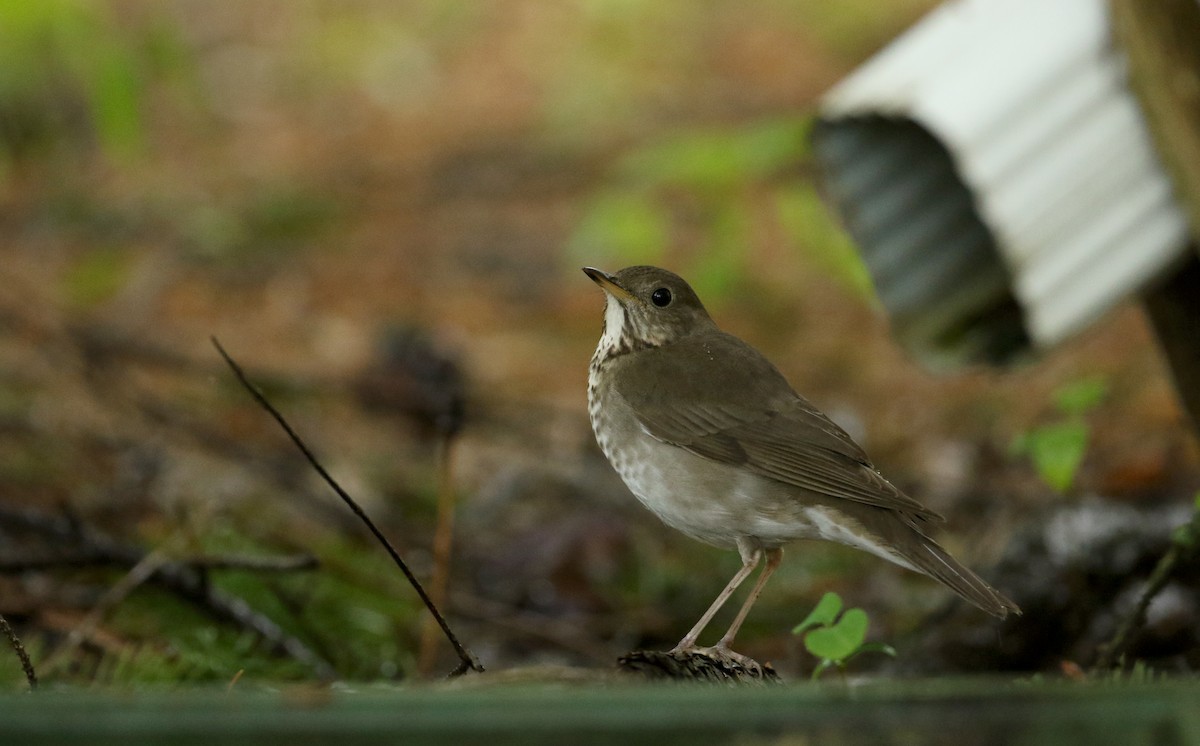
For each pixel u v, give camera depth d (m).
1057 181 8.23
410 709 4.86
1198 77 8.11
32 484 11.80
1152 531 9.86
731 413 8.81
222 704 4.94
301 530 11.94
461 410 9.62
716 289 17.75
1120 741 4.55
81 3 17.56
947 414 15.59
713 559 12.47
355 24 28.53
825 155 9.47
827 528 8.45
